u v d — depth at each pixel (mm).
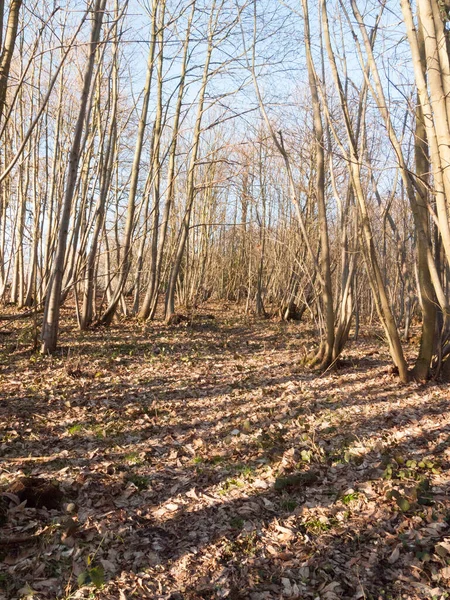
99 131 12906
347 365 8719
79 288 16969
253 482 4242
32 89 14141
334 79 6922
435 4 3477
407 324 12141
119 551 3289
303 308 17938
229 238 29094
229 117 13258
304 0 7609
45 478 4211
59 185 14234
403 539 3352
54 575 3041
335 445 5020
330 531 3508
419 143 6156
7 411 5848
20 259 16828
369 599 2859
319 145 7762
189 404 6496
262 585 2992
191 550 3314
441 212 3578
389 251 12891
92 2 7762
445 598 2844
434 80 3484
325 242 8008
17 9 6344
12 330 11594
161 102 14141
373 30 7203
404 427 5488
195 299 18938
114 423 5676
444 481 4129
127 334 11961
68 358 8141
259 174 17688
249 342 11672
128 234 13242
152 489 4148
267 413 6074
